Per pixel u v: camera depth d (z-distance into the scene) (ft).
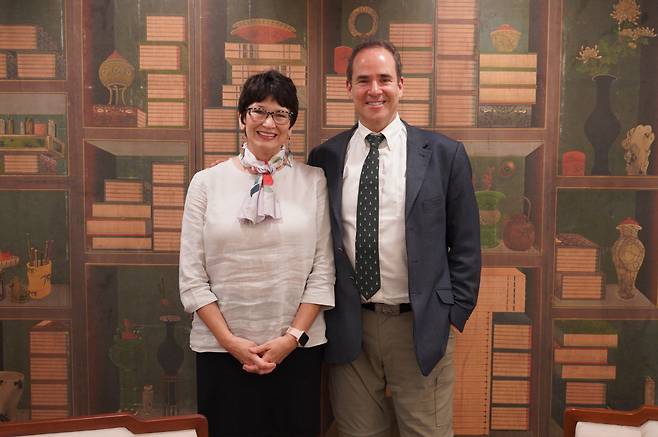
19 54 7.45
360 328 6.04
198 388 6.04
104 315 7.68
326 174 6.29
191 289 5.72
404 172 6.00
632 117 7.51
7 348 7.72
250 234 5.67
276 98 5.72
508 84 7.50
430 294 5.87
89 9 7.41
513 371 7.76
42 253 7.63
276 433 6.05
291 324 5.81
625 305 7.66
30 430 5.05
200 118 7.52
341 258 6.04
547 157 7.55
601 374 7.74
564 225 7.61
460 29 7.45
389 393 7.66
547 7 7.43
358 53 5.98
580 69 7.47
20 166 7.55
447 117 7.54
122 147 7.55
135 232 7.61
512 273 7.66
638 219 7.59
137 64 7.46
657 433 5.26
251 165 5.82
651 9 7.43
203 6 7.41
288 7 7.42
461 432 7.79
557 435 7.79
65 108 7.50
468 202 6.03
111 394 7.73
